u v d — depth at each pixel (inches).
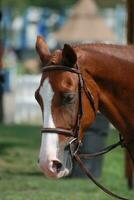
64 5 2586.1
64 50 316.5
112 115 333.1
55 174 308.0
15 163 711.7
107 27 1679.4
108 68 329.4
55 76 315.0
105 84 329.7
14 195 537.3
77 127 315.3
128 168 590.2
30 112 1162.0
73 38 1649.9
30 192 552.4
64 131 310.7
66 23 1766.7
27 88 1167.6
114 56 331.6
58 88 311.9
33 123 1141.1
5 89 1143.0
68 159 313.4
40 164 308.8
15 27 1926.7
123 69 331.0
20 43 1927.9
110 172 676.1
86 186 586.9
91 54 328.8
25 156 753.0
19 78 1176.2
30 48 1934.1
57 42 1669.5
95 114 325.1
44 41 332.2
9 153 765.9
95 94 326.0
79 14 1694.1
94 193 557.9
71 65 317.4
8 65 1489.9
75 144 315.6
